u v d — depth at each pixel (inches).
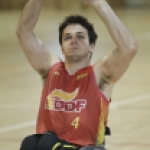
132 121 645.9
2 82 952.3
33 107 738.2
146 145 549.6
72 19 398.6
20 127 629.3
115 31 374.9
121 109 706.8
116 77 386.6
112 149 536.4
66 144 374.3
